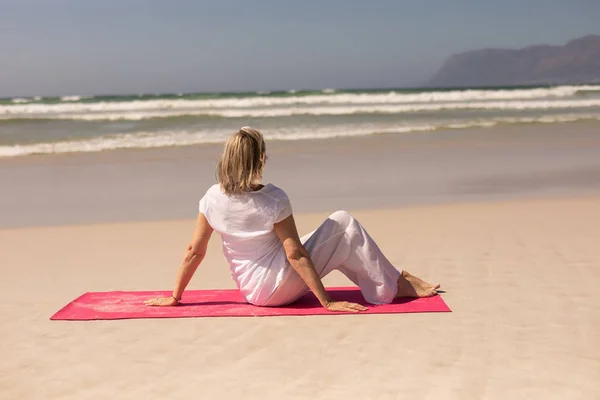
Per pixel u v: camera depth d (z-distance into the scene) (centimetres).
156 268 585
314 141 1606
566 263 568
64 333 414
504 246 634
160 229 746
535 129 1883
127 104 2767
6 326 429
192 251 460
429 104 2850
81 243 681
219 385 331
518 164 1242
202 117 2309
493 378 333
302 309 454
